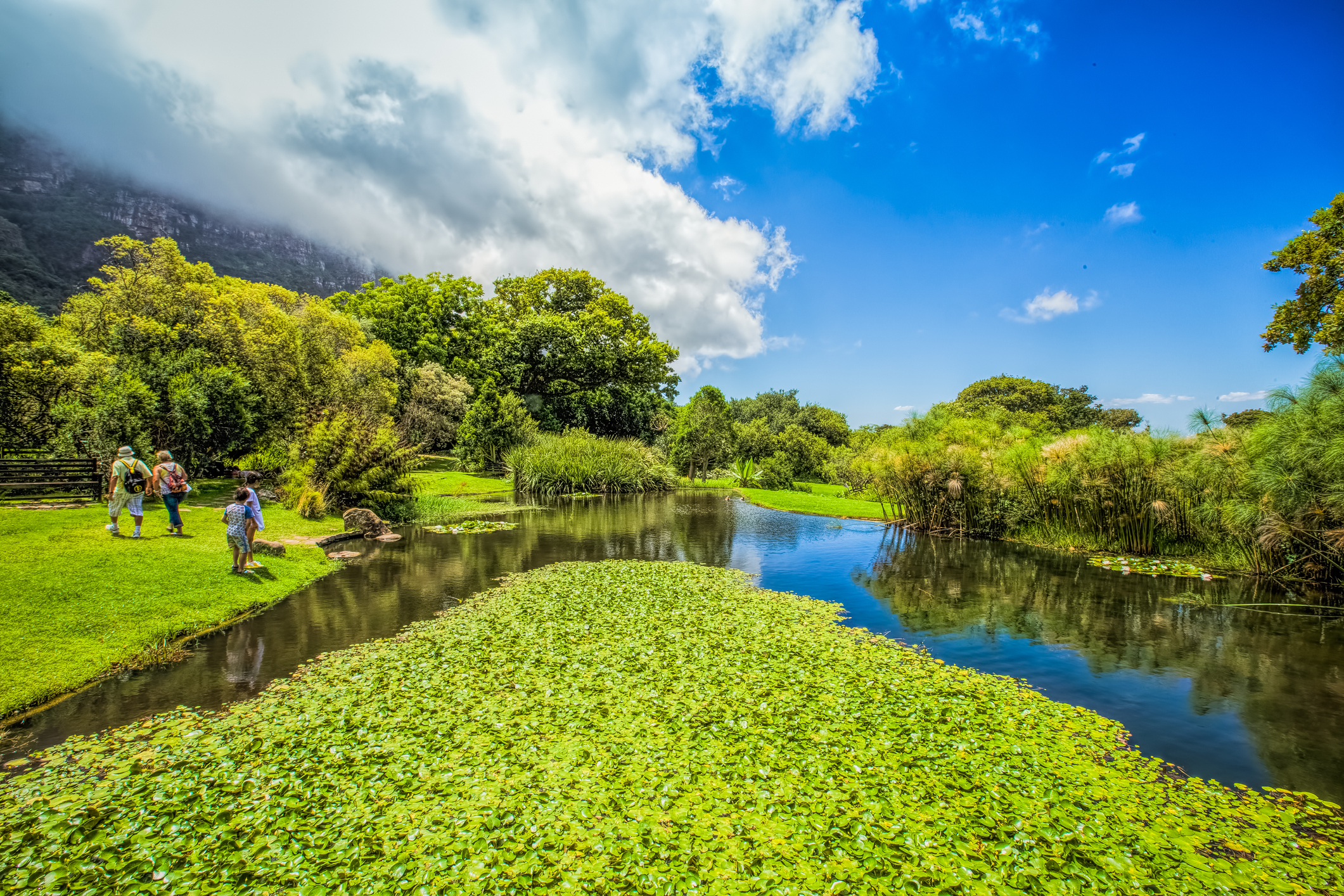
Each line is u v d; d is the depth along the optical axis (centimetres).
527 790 441
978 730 551
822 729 544
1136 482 1461
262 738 518
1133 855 378
